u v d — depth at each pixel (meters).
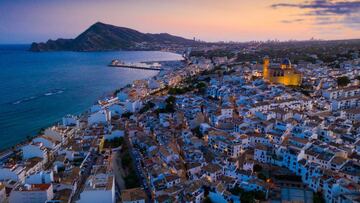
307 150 170.00
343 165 154.25
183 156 194.38
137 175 177.38
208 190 147.25
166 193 146.50
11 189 160.88
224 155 183.50
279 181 154.88
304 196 138.75
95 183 151.88
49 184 155.38
